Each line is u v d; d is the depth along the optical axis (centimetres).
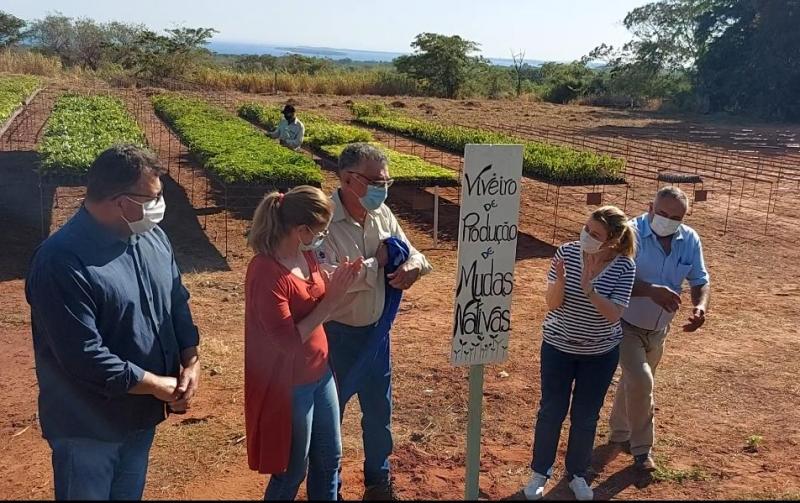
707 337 825
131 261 339
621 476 510
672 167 2241
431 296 963
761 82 4688
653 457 539
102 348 321
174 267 376
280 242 358
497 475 509
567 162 1380
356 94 5056
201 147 1571
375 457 447
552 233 1370
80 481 332
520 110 4534
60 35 6306
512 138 1944
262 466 371
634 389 498
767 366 738
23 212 1319
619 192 1834
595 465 524
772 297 1003
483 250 393
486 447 552
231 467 512
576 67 6138
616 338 459
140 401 346
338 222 423
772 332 850
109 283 326
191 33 4912
